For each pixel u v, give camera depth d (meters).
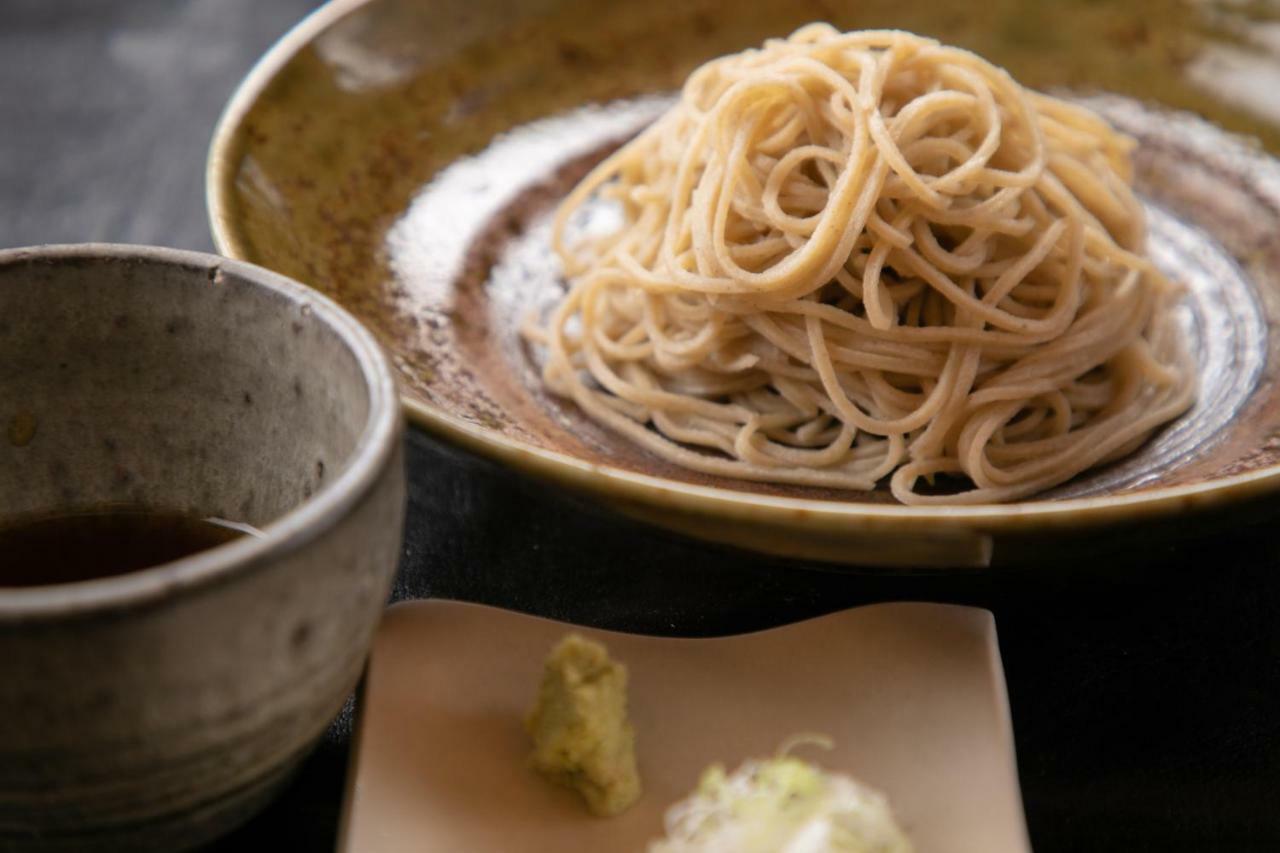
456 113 0.62
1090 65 0.65
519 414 0.55
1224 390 0.56
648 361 0.58
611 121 0.64
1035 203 0.56
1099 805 0.46
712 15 0.66
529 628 0.47
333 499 0.41
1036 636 0.49
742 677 0.46
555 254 0.61
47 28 0.84
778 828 0.43
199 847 0.44
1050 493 0.54
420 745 0.45
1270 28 0.63
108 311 0.46
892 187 0.54
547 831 0.44
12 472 0.46
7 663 0.39
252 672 0.40
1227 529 0.47
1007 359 0.56
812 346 0.55
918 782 0.44
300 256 0.56
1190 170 0.62
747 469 0.54
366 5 0.60
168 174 0.69
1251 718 0.47
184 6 0.88
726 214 0.55
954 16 0.66
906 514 0.46
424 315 0.57
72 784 0.40
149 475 0.47
